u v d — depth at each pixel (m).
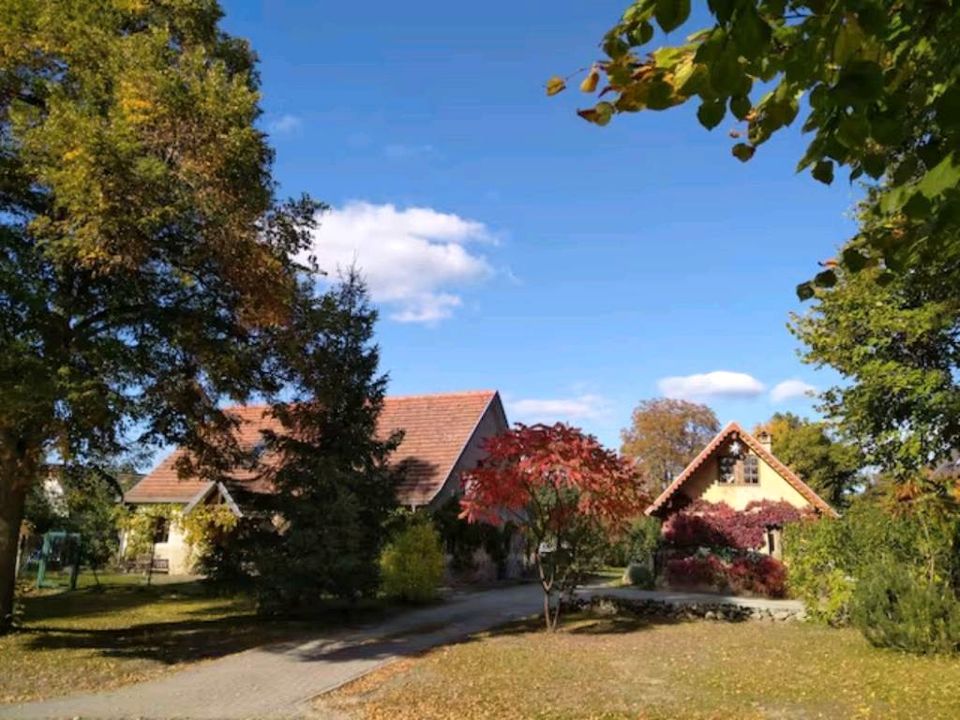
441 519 27.83
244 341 15.72
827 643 14.52
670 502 29.05
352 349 19.38
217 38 15.62
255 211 12.61
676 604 19.61
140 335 14.18
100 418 12.27
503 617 18.98
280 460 20.22
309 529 17.77
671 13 2.07
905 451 18.58
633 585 29.31
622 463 16.95
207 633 15.73
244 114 12.28
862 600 14.08
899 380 18.05
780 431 49.09
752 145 2.85
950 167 2.27
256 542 18.52
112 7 13.59
